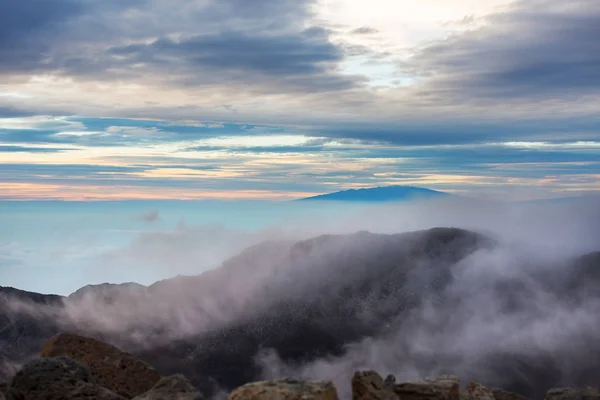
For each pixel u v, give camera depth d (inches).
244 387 420.8
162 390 493.4
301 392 411.5
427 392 521.3
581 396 622.5
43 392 486.6
